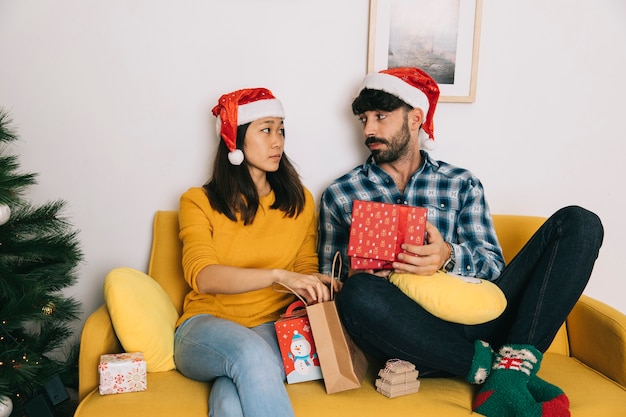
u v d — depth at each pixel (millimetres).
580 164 2100
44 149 1936
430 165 1848
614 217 2129
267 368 1334
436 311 1456
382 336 1451
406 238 1504
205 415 1307
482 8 1985
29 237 1837
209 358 1404
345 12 1967
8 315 1491
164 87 1946
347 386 1393
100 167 1959
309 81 1990
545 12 2027
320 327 1399
